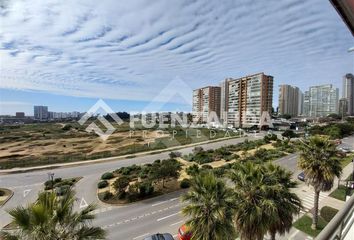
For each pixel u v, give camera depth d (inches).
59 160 1609.3
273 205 388.8
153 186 929.5
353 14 128.1
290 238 566.3
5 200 915.4
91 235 302.0
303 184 967.0
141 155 1743.4
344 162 1298.0
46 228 278.8
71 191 359.9
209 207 385.1
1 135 2716.5
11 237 272.5
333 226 77.6
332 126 2268.7
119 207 796.0
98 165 1485.0
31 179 1213.7
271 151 1630.2
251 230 394.3
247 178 425.1
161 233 599.5
